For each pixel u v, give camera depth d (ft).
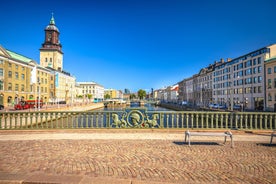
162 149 23.06
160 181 14.37
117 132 33.76
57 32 309.22
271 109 142.31
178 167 17.20
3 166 17.15
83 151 22.03
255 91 164.66
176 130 34.32
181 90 388.16
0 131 33.50
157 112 35.99
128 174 15.60
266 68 151.43
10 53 183.62
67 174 15.43
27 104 127.95
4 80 161.38
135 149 22.95
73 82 332.60
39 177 14.53
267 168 17.17
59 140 27.61
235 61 195.42
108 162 18.35
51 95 246.68
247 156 20.61
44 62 295.28
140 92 572.51
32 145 24.71
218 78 229.86
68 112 35.68
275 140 28.58
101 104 299.17
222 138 29.60
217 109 153.17
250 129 35.12
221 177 15.19
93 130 34.06
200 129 34.94
